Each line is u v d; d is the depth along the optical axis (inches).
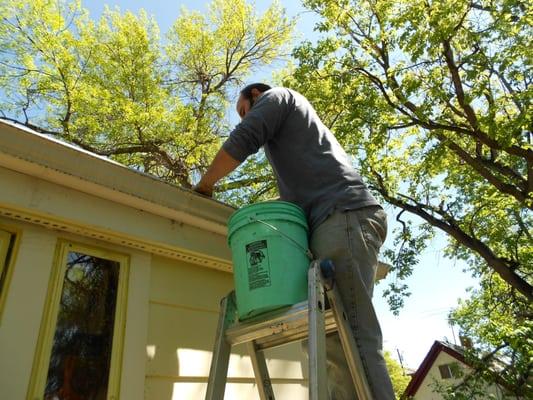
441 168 405.7
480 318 491.2
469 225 426.6
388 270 127.1
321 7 401.1
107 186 72.0
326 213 56.8
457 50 334.3
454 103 364.2
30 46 383.2
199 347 84.9
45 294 67.3
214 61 483.8
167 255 86.8
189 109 426.6
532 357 301.9
